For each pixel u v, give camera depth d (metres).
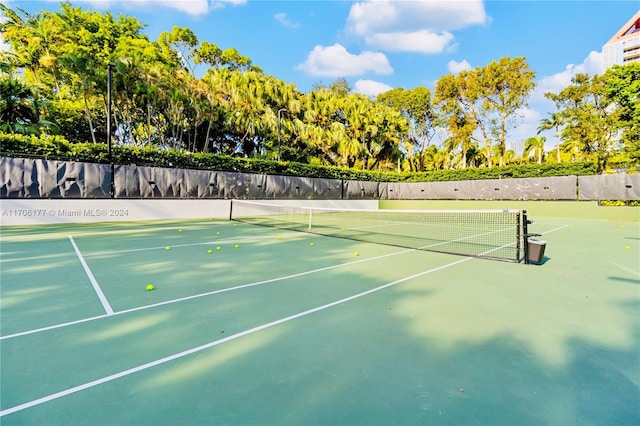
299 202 17.92
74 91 17.39
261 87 20.98
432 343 2.54
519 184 16.92
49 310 3.24
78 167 11.88
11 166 10.74
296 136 22.62
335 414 1.71
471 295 3.76
